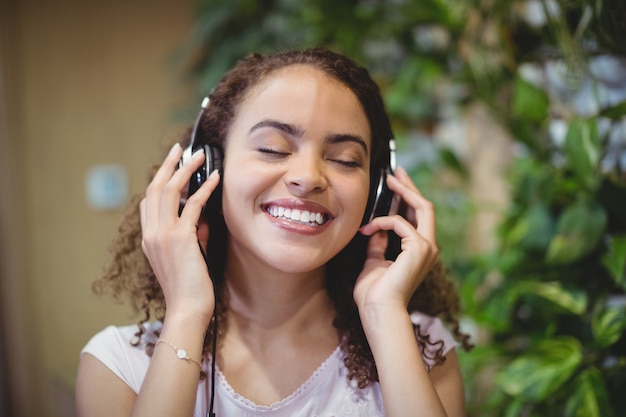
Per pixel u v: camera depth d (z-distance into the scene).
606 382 1.25
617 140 1.44
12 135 2.23
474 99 1.77
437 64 1.85
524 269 1.46
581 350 1.31
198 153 0.92
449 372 1.04
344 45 1.96
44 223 2.31
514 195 1.53
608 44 1.21
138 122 2.50
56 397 2.21
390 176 1.03
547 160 1.52
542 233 1.42
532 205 1.48
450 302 1.20
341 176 0.90
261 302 0.97
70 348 2.36
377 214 1.01
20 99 2.26
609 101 1.43
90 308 2.38
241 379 0.95
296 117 0.87
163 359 0.83
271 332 0.98
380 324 0.90
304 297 0.99
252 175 0.87
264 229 0.88
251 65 0.95
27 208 2.28
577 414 1.16
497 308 1.41
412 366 0.87
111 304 2.40
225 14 2.41
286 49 1.01
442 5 1.66
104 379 0.93
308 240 0.88
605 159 1.44
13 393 2.30
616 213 1.31
